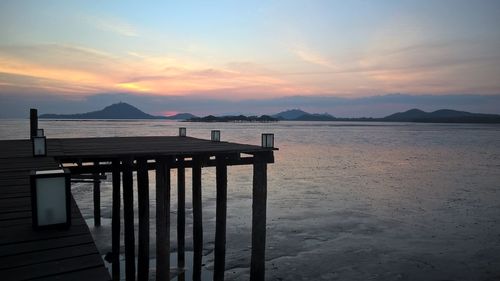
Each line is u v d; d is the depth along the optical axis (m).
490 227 15.84
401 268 11.55
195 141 13.98
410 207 19.42
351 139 81.94
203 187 24.64
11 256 3.70
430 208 19.23
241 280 10.64
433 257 12.45
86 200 20.23
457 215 17.84
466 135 102.81
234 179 28.16
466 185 26.02
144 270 9.13
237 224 15.81
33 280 3.26
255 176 10.07
